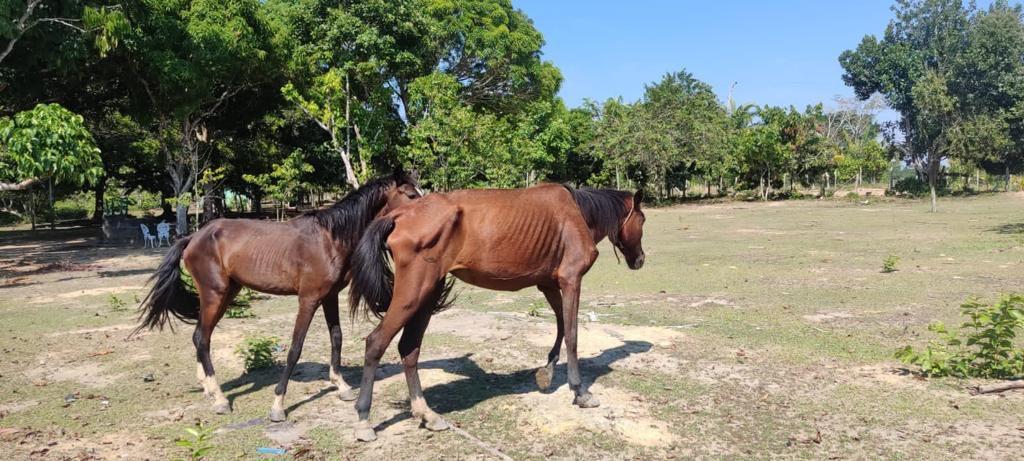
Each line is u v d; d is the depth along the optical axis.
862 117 64.69
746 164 48.41
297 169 24.23
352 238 5.27
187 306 5.79
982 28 43.69
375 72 21.72
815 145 47.62
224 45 19.50
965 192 48.91
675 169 49.00
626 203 5.91
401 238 4.55
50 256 19.83
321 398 5.57
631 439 4.51
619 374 6.05
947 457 4.13
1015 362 5.63
